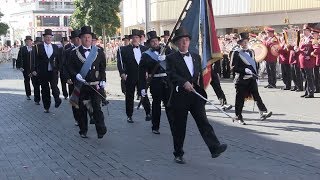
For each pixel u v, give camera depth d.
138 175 7.02
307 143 8.82
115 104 14.87
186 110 7.47
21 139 9.91
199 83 7.49
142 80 9.89
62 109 14.18
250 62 10.70
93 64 9.40
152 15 33.38
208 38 8.39
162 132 10.23
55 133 10.48
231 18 29.56
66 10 73.25
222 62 21.69
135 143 9.22
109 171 7.27
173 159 7.91
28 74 16.27
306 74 15.16
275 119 11.42
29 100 16.61
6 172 7.36
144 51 10.30
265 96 15.76
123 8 42.44
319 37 15.56
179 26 8.32
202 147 8.73
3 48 51.16
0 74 31.34
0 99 17.02
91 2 32.66
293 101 14.47
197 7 8.52
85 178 6.93
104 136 9.95
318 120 11.20
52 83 14.28
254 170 7.14
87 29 9.48
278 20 26.89
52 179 6.93
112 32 34.22
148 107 11.55
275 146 8.63
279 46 17.58
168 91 7.77
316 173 6.92
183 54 7.44
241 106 10.86
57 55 13.72
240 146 8.69
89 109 9.56
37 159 8.16
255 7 26.81
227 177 6.82
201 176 6.90
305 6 24.67
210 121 11.30
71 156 8.31
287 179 6.66
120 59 11.21
